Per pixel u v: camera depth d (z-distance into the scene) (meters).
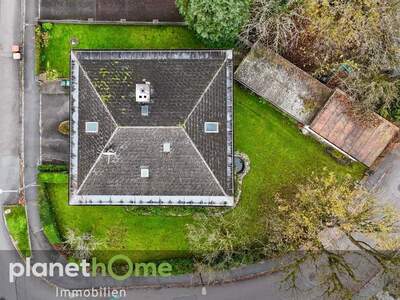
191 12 51.62
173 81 49.91
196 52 51.03
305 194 53.00
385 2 52.84
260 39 54.62
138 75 50.09
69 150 51.59
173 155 49.16
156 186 50.41
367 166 55.94
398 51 53.47
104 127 49.09
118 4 56.81
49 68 57.31
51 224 56.47
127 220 57.16
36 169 57.41
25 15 57.38
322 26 54.09
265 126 57.59
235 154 57.34
